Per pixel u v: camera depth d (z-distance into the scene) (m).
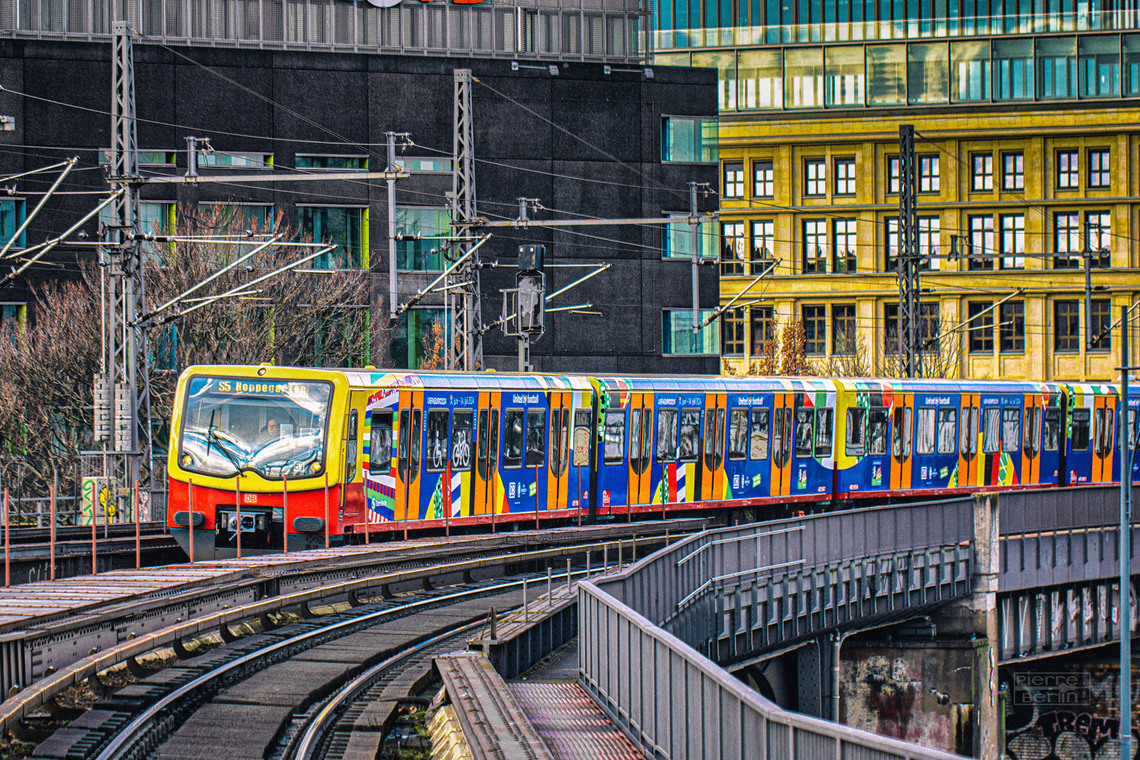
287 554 64.06
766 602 67.62
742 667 67.31
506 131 166.12
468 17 178.38
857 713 90.12
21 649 41.38
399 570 69.44
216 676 47.25
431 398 74.25
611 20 180.88
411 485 73.31
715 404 88.94
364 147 160.62
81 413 127.62
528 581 77.25
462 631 59.34
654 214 170.25
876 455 97.81
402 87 161.88
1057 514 96.25
